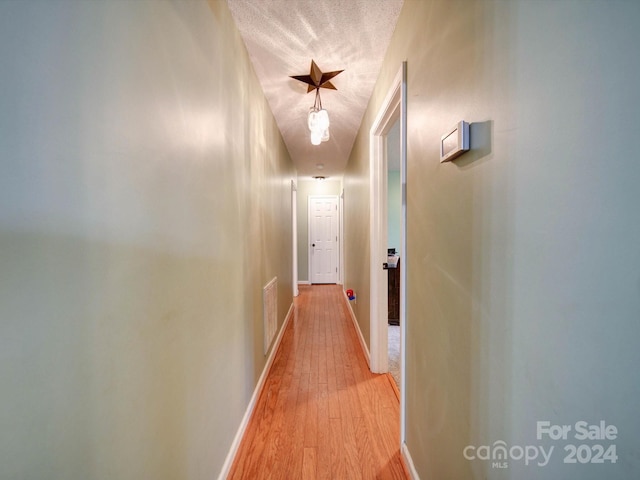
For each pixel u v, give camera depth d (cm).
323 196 625
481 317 75
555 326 50
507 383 64
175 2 94
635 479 38
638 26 37
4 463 45
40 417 50
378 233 230
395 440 157
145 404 77
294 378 224
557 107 49
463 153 83
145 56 78
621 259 39
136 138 74
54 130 52
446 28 94
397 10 143
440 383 101
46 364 51
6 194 45
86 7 59
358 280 314
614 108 40
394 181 556
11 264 46
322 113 215
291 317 387
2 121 44
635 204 37
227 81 140
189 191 102
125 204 70
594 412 44
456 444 89
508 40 62
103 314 63
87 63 59
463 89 83
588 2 43
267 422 171
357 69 192
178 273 95
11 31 45
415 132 126
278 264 297
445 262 97
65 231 54
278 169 297
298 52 175
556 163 50
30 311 48
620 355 40
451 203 92
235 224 152
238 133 157
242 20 149
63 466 54
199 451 108
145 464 77
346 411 181
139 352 75
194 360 105
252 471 137
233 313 148
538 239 54
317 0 136
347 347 285
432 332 108
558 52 49
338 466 139
